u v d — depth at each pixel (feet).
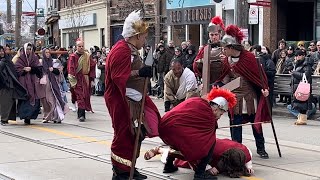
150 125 24.49
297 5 80.23
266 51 50.55
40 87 45.14
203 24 92.27
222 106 25.58
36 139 37.35
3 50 44.16
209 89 28.89
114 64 23.44
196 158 24.99
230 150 26.45
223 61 29.43
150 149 30.30
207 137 25.05
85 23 145.28
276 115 51.37
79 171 27.96
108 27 131.34
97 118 49.60
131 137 24.18
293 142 36.27
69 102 63.82
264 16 78.69
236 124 29.89
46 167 28.91
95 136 38.40
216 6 87.56
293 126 44.34
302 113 45.32
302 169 27.94
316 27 77.51
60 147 34.37
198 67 30.25
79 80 47.50
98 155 31.71
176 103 31.89
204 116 25.03
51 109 45.85
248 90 29.73
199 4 92.73
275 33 78.95
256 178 26.11
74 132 40.45
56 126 43.98
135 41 24.23
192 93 31.17
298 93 44.78
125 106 23.73
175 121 24.89
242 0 59.26
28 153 32.68
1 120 45.14
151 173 27.22
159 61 67.21
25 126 44.06
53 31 179.52
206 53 28.66
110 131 40.83
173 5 100.27
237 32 29.37
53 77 46.03
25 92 44.29
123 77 23.31
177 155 26.45
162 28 105.81
